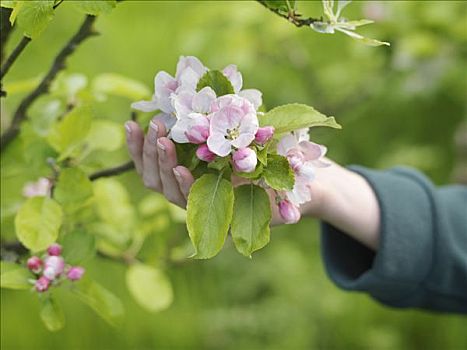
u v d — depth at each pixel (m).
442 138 3.03
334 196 1.63
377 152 3.04
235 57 2.47
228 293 2.75
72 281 1.55
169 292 1.83
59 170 1.61
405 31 2.41
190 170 1.42
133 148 1.49
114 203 1.78
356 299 2.66
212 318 2.63
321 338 2.64
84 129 1.60
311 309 2.65
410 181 1.70
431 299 1.70
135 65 3.14
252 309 2.66
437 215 1.67
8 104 2.00
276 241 2.88
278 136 1.40
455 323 2.61
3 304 2.61
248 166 1.36
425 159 2.79
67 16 3.22
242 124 1.37
